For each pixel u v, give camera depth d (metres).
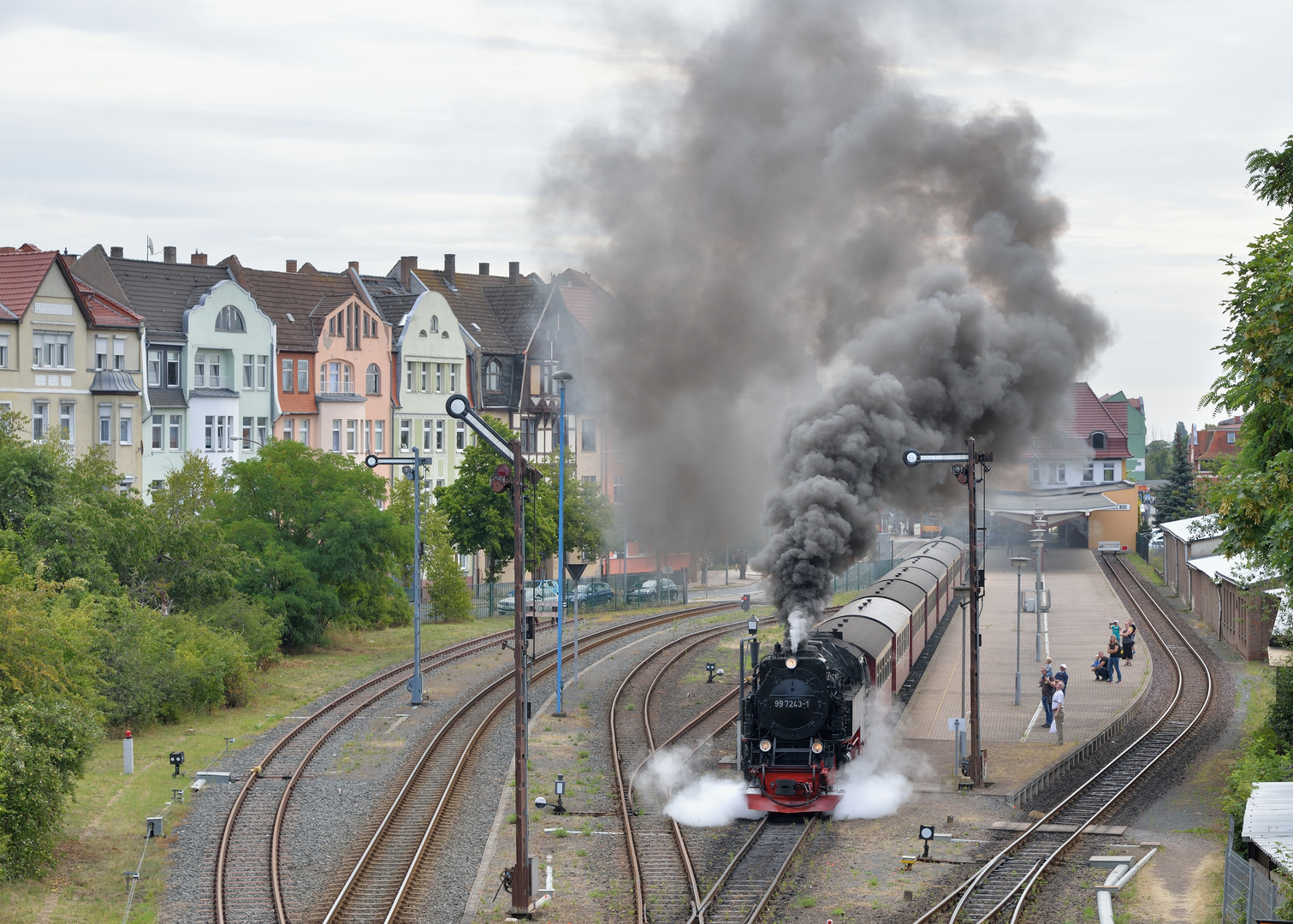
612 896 26.70
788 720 32.47
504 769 37.78
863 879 27.69
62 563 44.94
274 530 59.53
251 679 50.59
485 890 27.12
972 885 26.78
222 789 35.41
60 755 29.00
